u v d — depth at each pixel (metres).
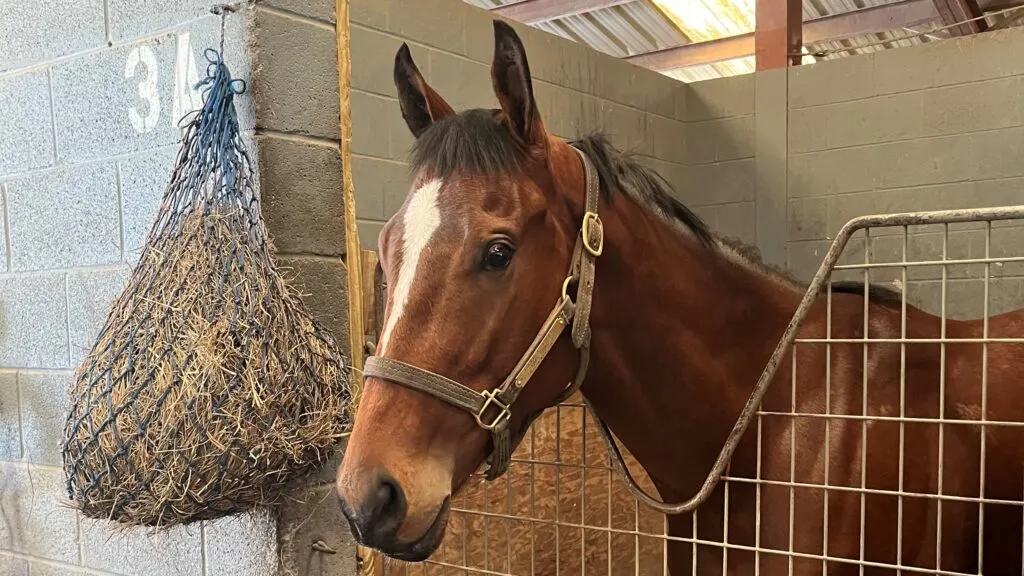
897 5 4.39
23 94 1.40
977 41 2.99
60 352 1.39
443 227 0.86
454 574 1.80
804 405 1.07
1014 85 2.93
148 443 0.90
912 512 1.02
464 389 0.86
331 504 1.21
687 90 3.70
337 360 1.09
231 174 1.04
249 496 0.99
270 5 1.13
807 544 1.02
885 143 3.21
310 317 1.08
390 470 0.80
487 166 0.88
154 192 1.23
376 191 2.24
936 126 3.10
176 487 0.90
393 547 0.81
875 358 1.08
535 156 0.92
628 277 1.02
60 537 1.42
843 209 3.33
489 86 2.67
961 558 1.05
